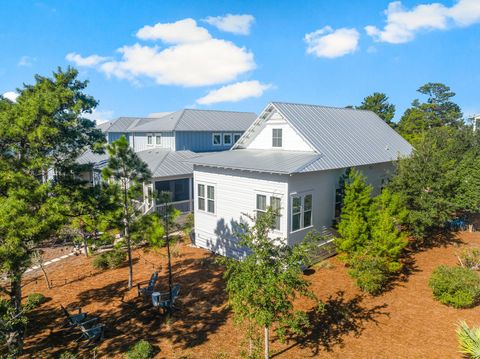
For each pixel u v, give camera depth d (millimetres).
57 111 11594
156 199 15055
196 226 20250
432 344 9953
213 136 33219
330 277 14820
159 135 32281
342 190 17734
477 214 24688
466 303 11648
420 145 18094
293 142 18578
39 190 9844
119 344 10539
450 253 17344
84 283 15461
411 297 12820
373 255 13367
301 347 10055
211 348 10156
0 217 8727
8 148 11328
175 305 12883
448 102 66000
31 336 11172
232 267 9023
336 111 22844
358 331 10773
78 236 16859
